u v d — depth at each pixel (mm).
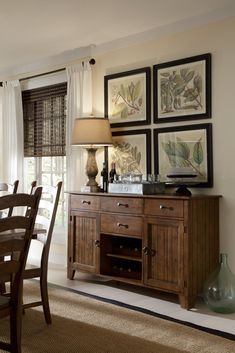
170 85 4137
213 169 3826
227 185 3732
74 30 4281
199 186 3908
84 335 2877
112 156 4641
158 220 3650
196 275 3531
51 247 5352
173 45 4129
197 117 3930
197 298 3797
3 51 5016
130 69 4500
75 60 5066
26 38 4535
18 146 5750
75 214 4391
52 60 5324
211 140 3836
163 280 3629
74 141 4449
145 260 3748
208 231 3656
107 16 3900
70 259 4430
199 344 2748
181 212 3488
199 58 3910
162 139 4199
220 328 3047
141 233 3781
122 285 4238
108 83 4688
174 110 4105
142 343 2758
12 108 5824
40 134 5605
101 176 4578
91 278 4500
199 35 3930
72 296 3801
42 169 5695
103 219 4102
